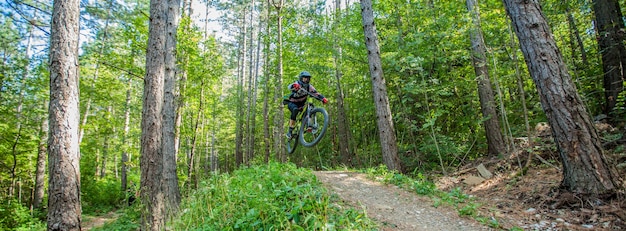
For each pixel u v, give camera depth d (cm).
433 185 721
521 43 582
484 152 1118
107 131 1642
